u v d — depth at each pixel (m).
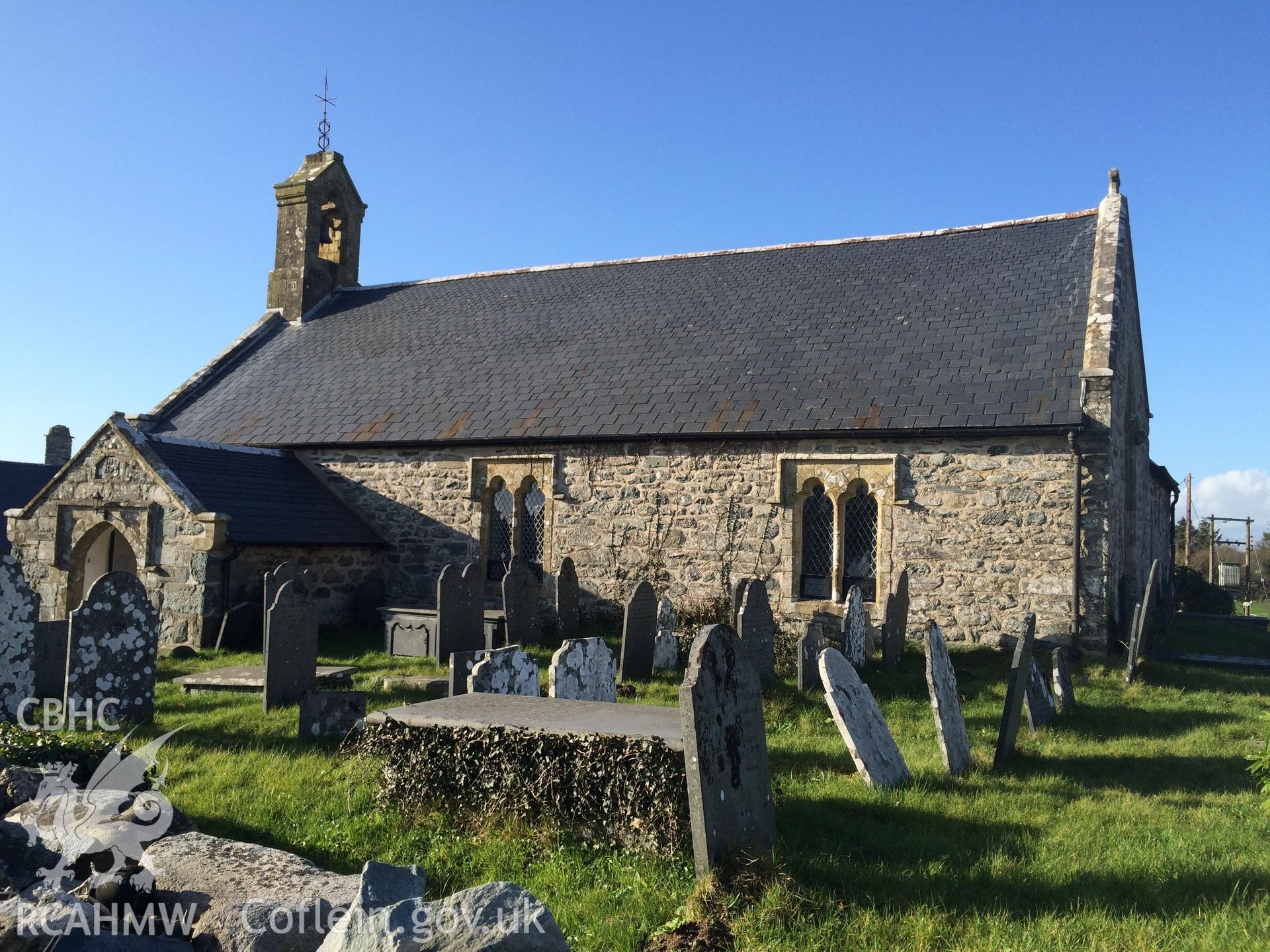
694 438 14.69
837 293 17.47
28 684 8.59
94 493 14.47
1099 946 4.05
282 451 18.03
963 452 13.26
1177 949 4.05
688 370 16.27
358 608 16.44
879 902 4.51
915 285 16.95
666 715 6.01
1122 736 8.53
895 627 12.02
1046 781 6.78
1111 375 12.66
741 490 14.62
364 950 3.27
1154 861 5.09
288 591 9.19
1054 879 4.84
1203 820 5.89
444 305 21.86
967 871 4.91
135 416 19.34
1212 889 4.73
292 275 23.22
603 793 5.30
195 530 13.64
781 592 14.29
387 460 17.20
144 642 8.48
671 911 4.39
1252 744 8.09
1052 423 12.54
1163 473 21.03
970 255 17.41
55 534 14.72
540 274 22.12
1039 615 12.72
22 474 27.39
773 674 11.27
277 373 20.62
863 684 7.10
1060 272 15.80
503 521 16.67
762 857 4.73
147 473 14.05
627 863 4.99
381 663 11.90
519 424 16.16
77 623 7.99
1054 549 12.70
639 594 11.07
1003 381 13.57
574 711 6.17
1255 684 11.38
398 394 18.31
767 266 19.38
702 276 19.77
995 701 10.04
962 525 13.22
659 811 5.11
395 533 17.06
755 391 15.12
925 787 6.54
